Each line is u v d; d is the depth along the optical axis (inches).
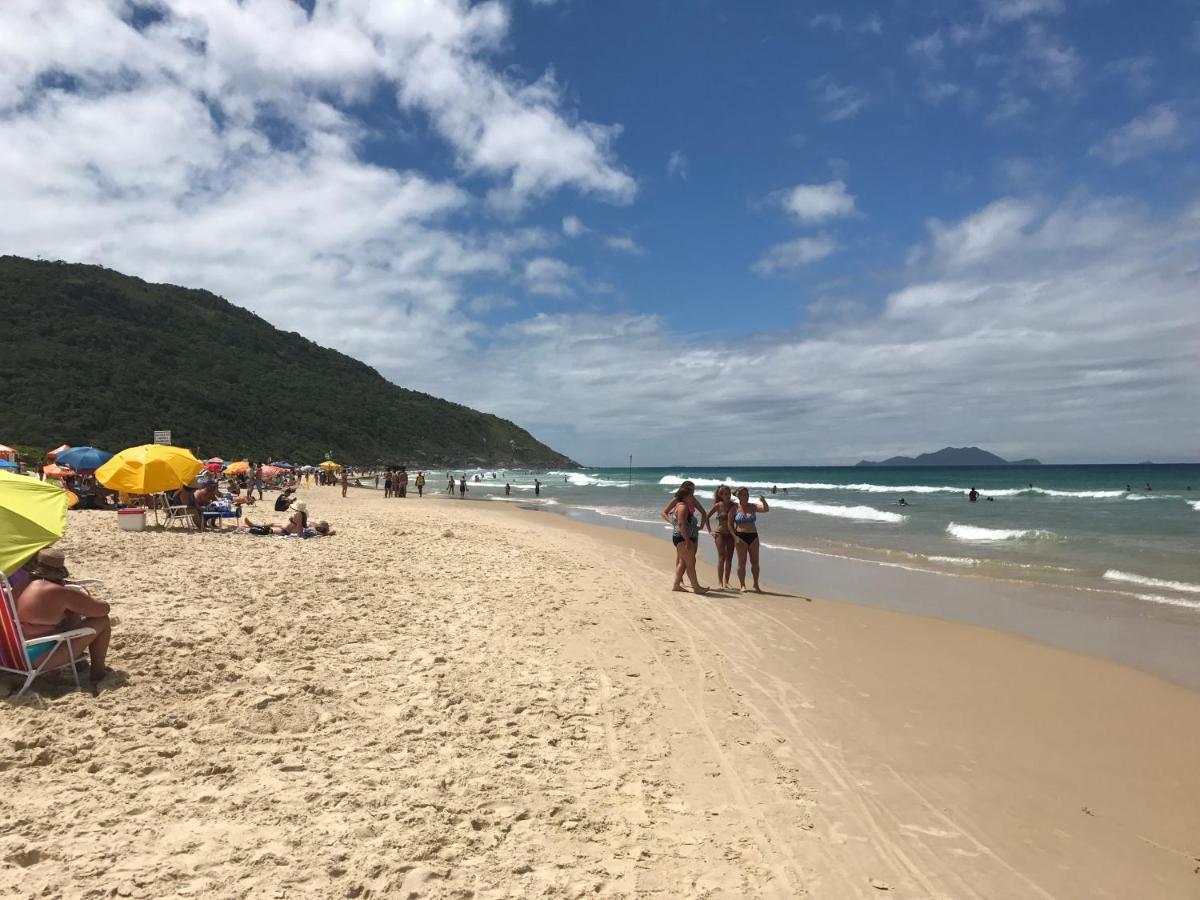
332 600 335.0
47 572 203.6
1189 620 384.8
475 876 129.7
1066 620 383.6
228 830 137.3
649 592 431.5
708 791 174.1
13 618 187.9
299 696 211.3
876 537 799.7
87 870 120.7
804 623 364.5
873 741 212.8
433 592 380.5
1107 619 386.9
